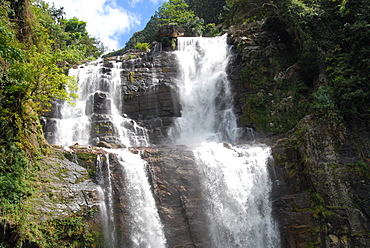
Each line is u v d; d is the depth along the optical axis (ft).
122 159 57.31
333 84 68.39
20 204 44.45
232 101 85.97
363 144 59.36
